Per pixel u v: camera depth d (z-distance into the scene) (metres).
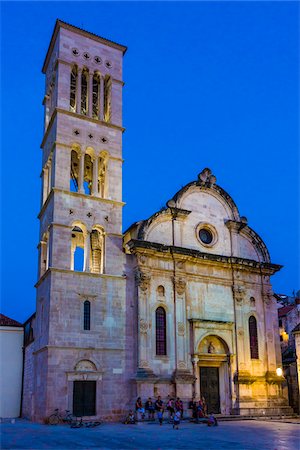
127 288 45.03
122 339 43.34
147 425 38.94
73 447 26.27
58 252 42.53
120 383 42.19
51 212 44.25
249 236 54.56
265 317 52.44
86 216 45.00
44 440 29.17
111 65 51.69
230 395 47.62
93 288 43.19
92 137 47.88
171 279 47.44
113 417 41.00
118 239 46.06
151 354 43.97
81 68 49.59
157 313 45.91
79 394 40.12
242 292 51.47
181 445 27.53
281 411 49.06
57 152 45.44
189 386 44.72
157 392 43.22
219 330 48.62
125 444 27.83
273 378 49.78
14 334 55.00
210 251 51.06
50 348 39.75
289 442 28.72
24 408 50.81
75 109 48.44
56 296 41.22
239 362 48.72
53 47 52.03
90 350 41.47
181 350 45.66
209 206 52.53
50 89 52.19
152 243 45.94
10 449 25.41
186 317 47.22
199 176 52.59
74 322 41.41
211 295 49.62
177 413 37.56
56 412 38.75
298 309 65.56
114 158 48.34
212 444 27.95
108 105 50.88
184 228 50.06
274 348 51.78
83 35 50.78
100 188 50.25
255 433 33.72
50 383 39.06
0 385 53.03
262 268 53.34
